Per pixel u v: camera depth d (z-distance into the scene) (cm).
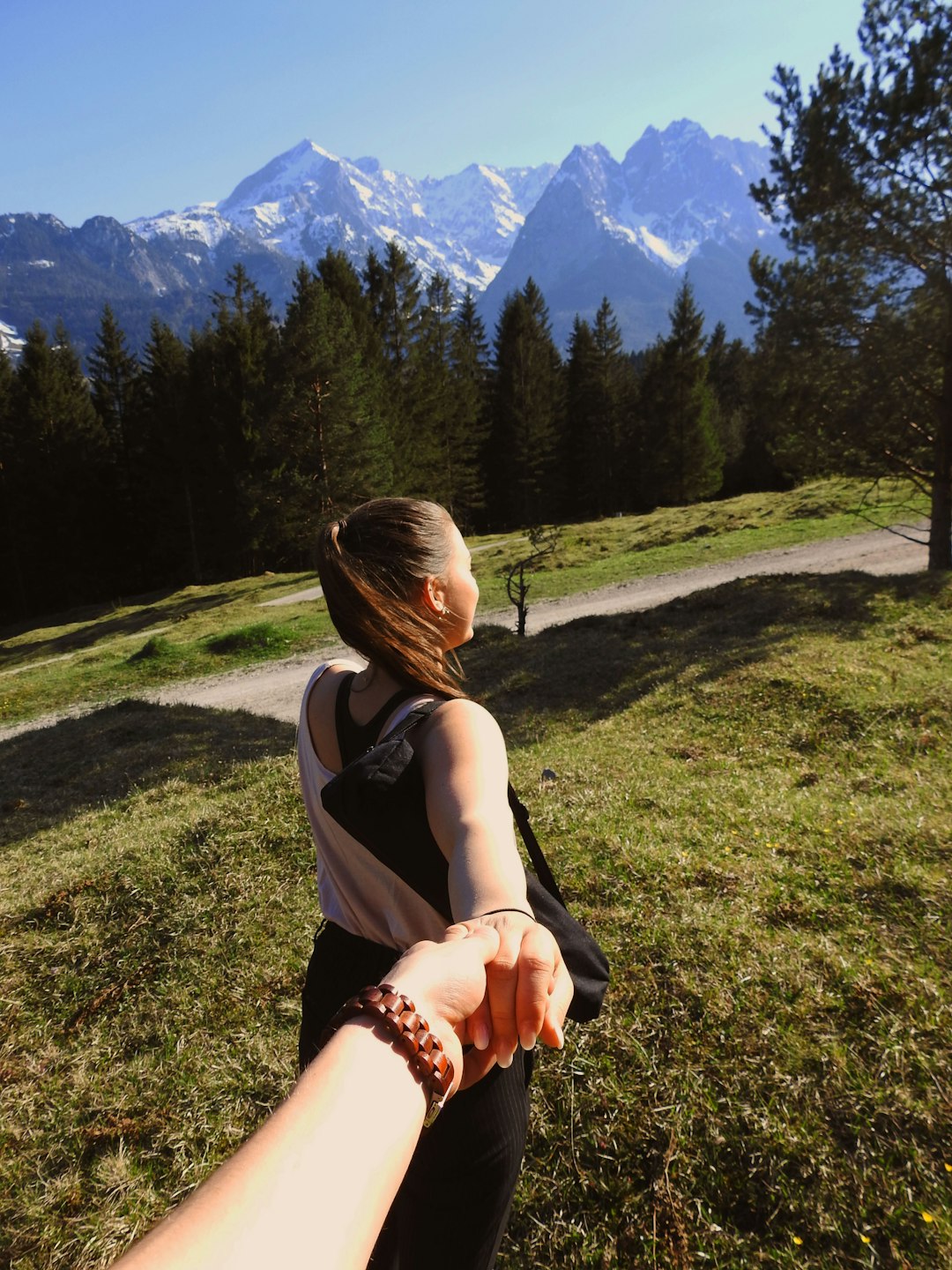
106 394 5584
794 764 670
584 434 6159
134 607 3722
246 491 4022
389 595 110
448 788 94
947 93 1215
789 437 1561
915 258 1330
